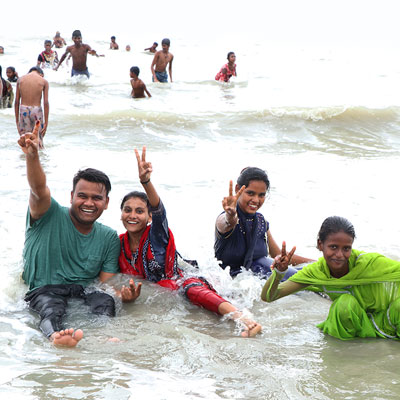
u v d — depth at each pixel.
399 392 2.96
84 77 17.59
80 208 4.38
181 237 5.72
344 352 3.52
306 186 8.01
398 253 5.40
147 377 3.04
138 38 46.91
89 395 2.79
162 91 17.02
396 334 3.77
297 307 4.39
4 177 7.74
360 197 7.48
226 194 7.41
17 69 21.08
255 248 4.98
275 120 13.01
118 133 11.39
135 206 4.56
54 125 11.56
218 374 3.12
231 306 4.13
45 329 3.69
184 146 10.77
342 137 12.30
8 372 3.03
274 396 2.87
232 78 20.02
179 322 4.03
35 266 4.37
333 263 3.73
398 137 12.56
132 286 4.20
